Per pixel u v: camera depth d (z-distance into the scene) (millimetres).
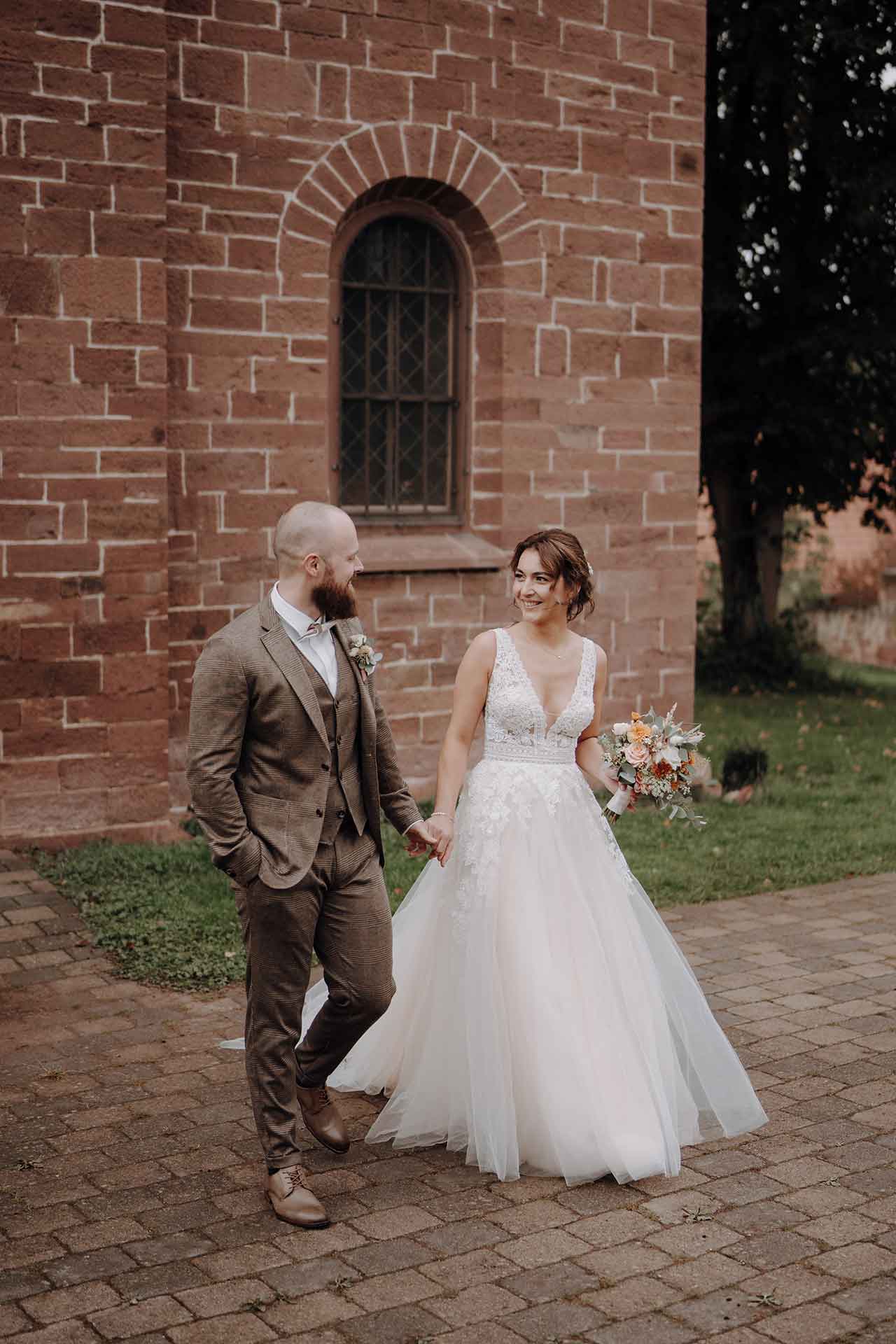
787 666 15523
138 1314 3113
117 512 7164
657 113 8969
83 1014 5113
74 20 6852
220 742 3475
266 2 7578
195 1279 3277
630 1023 3979
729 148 14289
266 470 7840
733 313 14352
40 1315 3102
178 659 7688
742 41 13555
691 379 9297
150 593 7285
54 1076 4539
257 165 7652
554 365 8781
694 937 6195
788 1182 3838
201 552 7695
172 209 7449
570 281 8781
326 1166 3945
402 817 3988
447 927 4055
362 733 3707
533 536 4180
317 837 3588
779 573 16094
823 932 6301
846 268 14633
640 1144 3826
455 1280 3291
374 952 3719
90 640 7164
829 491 15266
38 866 6820
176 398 7559
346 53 7844
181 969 5520
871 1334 3062
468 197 8367
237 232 7637
